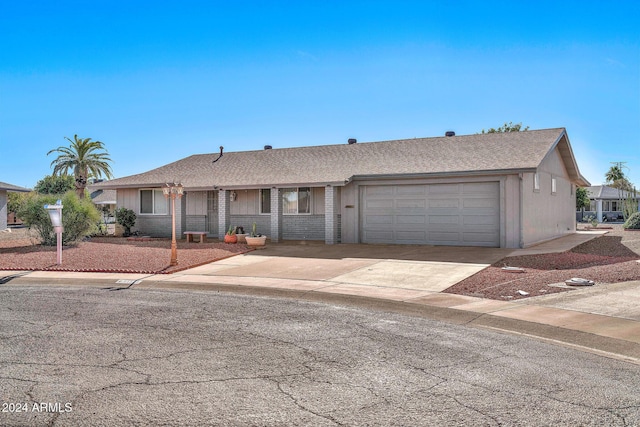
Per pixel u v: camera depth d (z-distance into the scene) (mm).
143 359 5609
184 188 20969
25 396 4484
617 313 7660
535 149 17938
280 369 5285
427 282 10664
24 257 14914
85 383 4824
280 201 20203
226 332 6852
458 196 17594
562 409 4227
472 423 3947
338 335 6703
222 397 4488
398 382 4883
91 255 15250
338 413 4141
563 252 15266
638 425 3924
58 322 7426
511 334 6789
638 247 17234
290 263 13969
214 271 12836
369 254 15570
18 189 31047
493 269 12086
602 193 52969
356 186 19125
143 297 9625
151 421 3980
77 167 40750
